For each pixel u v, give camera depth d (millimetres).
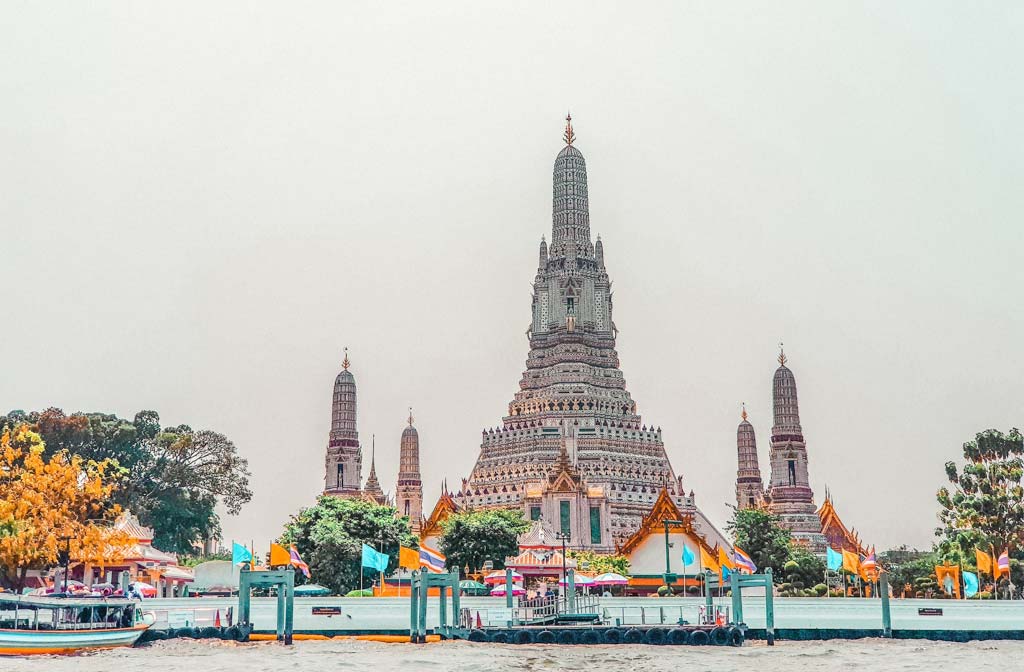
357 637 108125
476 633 104688
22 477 121062
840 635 110875
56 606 91625
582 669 85750
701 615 114812
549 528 171875
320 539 155875
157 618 109750
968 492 171625
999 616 116562
